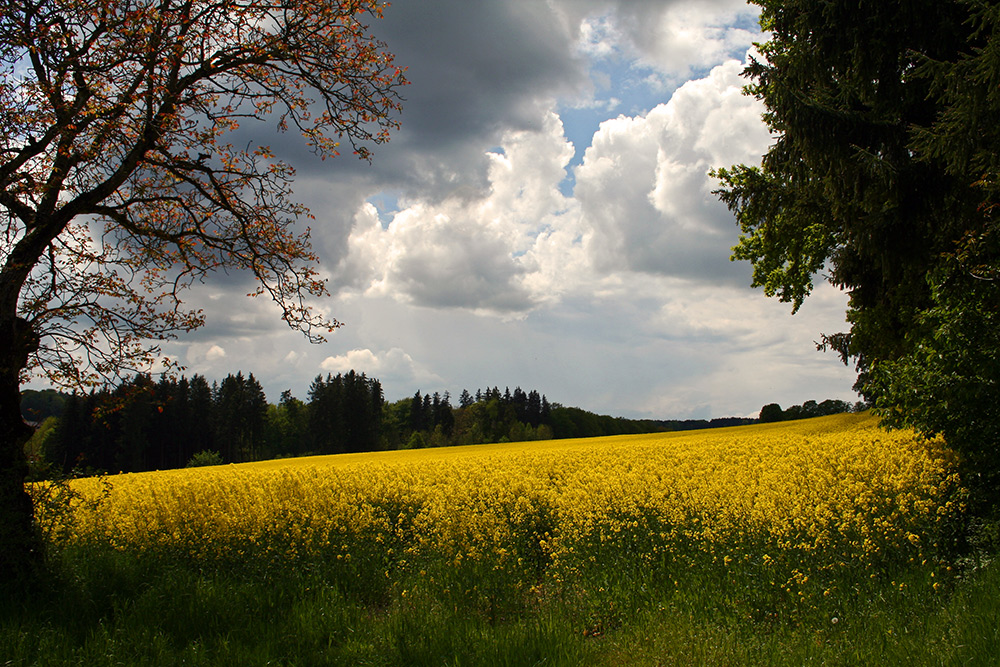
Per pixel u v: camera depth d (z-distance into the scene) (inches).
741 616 232.8
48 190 282.8
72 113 275.0
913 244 514.6
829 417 1636.3
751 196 823.7
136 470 2365.9
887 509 305.9
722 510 326.0
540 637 215.0
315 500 433.4
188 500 426.6
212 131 330.6
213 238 345.1
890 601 227.5
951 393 273.1
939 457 319.6
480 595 271.0
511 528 368.5
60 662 196.4
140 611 246.5
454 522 343.9
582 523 333.4
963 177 429.7
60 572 279.7
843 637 204.7
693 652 202.1
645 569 287.0
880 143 506.0
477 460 748.0
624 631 232.5
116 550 343.3
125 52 288.0
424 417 4584.2
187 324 340.8
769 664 187.9
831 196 549.6
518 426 4055.1
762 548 281.1
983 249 301.3
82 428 2279.8
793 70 504.4
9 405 285.6
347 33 341.7
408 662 211.0
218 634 228.5
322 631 238.5
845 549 269.3
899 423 302.0
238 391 3083.2
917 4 421.4
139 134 303.9
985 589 205.2
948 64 371.2
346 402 3341.5
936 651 175.2
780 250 923.4
